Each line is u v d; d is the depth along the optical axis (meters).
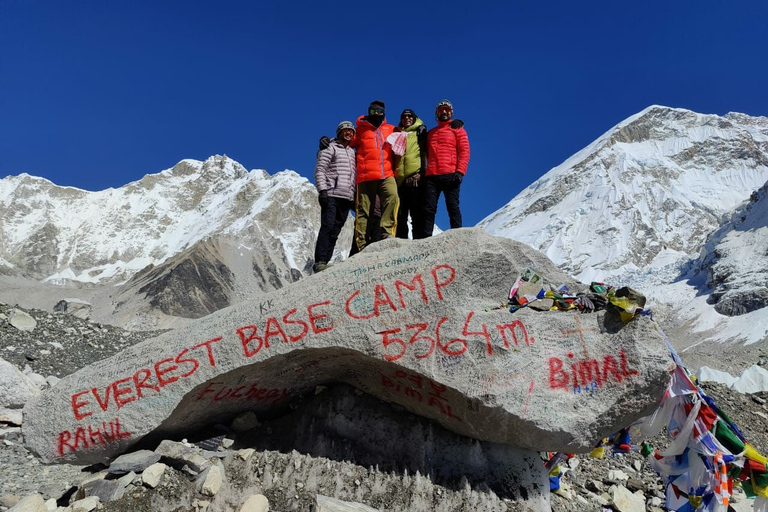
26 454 7.55
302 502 5.57
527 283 6.02
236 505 5.49
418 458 6.14
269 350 5.99
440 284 5.92
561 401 5.55
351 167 8.06
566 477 7.95
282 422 6.66
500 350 5.66
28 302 144.25
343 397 6.59
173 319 137.88
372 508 5.54
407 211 8.95
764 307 104.81
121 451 6.25
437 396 5.93
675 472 5.91
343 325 5.94
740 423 11.45
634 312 5.55
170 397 6.08
